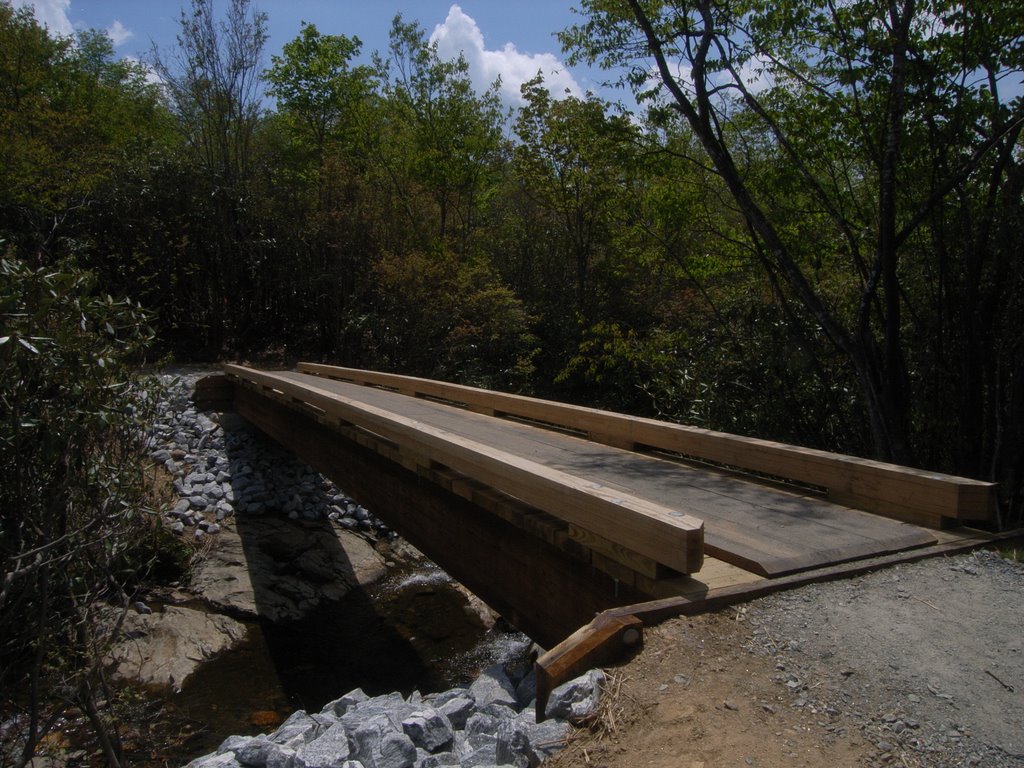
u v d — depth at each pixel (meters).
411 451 6.12
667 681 2.82
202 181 19.48
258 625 8.94
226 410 14.70
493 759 2.97
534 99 18.50
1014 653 2.95
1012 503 5.87
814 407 9.04
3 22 17.88
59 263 5.19
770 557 3.65
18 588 4.91
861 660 2.92
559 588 4.35
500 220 25.09
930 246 7.66
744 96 8.17
